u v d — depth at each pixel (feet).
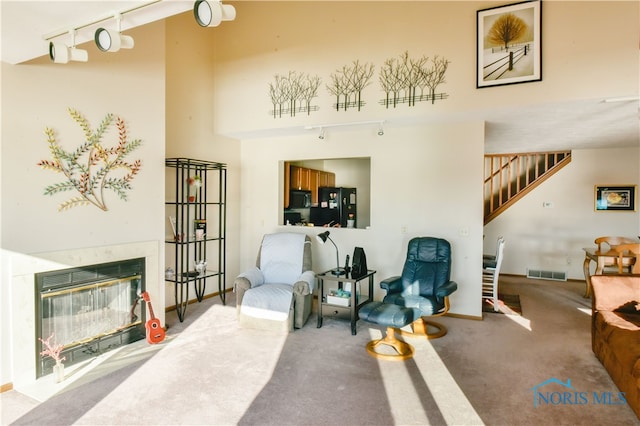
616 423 7.76
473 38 12.75
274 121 16.19
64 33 7.58
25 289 9.43
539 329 13.55
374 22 14.26
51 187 9.91
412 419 7.91
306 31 15.49
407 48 13.75
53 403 8.51
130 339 11.97
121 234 11.69
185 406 8.38
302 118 15.64
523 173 25.20
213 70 17.44
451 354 11.27
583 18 11.29
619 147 21.16
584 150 21.98
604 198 21.58
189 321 14.10
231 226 18.80
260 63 16.44
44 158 9.75
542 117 13.76
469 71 12.81
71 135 10.34
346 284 14.84
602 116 13.55
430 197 15.30
